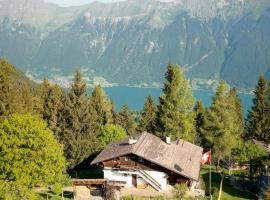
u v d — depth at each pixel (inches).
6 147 2016.5
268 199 2159.2
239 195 2459.4
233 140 3329.2
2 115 2883.9
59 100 3469.5
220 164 3597.4
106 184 2324.1
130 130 4421.8
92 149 3068.4
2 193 1450.5
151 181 2608.3
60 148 2214.6
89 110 3181.6
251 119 4367.6
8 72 3006.9
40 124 2132.1
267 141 4269.2
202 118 4124.0
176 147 2864.2
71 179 2679.6
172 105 3385.8
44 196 2268.7
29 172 2017.7
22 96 3417.8
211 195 2413.9
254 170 2733.8
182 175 2469.2
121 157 2672.2
